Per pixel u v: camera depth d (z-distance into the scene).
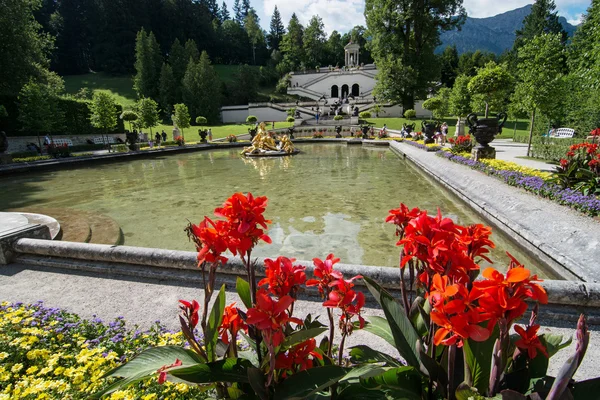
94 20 70.94
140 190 12.34
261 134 25.69
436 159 15.20
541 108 13.73
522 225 6.16
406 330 1.55
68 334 2.89
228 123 55.62
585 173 7.00
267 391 1.32
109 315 3.47
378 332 1.81
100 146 29.34
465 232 1.51
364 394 1.45
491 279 1.08
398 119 43.47
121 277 4.32
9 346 2.62
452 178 10.89
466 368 1.37
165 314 3.46
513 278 1.02
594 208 5.70
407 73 40.16
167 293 3.90
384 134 34.22
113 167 19.66
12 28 26.84
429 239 1.34
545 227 5.66
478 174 10.45
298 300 3.61
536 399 1.13
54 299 3.86
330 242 6.62
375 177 14.15
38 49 30.70
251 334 1.58
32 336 2.61
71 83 66.62
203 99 52.94
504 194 7.66
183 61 60.72
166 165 20.08
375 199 10.12
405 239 1.37
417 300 1.76
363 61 89.25
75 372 2.23
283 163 19.80
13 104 25.41
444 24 42.16
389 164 18.42
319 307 3.47
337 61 93.44
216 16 112.38
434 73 42.66
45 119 22.58
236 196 1.44
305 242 6.65
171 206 9.78
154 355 1.49
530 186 7.62
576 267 4.54
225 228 1.44
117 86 65.06
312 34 88.00
